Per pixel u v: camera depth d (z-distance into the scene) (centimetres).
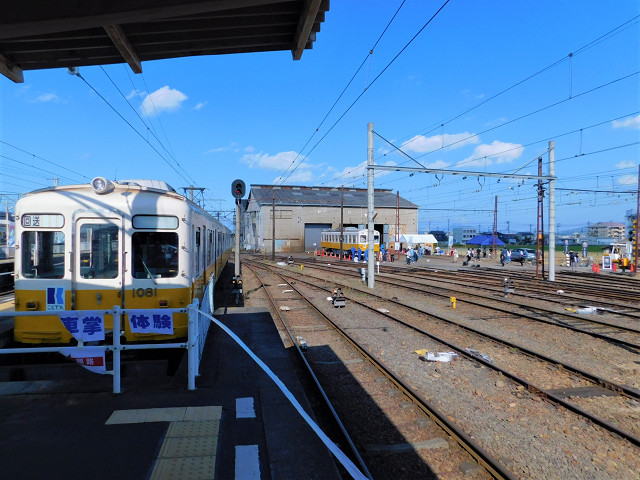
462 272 2883
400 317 1246
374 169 1969
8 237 2355
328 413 550
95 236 652
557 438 499
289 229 6906
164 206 671
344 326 1112
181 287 670
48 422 420
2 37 422
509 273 2820
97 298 647
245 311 1084
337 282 2198
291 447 391
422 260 4650
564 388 668
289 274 2722
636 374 740
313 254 6438
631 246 3131
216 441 385
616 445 484
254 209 7644
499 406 591
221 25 514
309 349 893
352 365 779
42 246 645
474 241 8225
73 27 408
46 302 639
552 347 914
